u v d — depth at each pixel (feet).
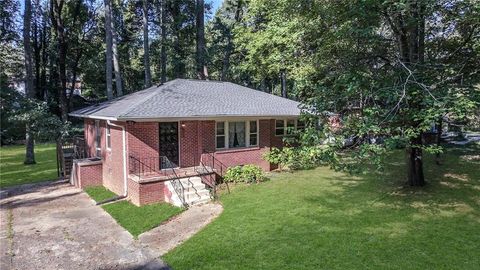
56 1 97.71
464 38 36.40
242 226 32.53
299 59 53.88
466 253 25.16
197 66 103.71
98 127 56.95
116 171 48.21
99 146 57.00
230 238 29.81
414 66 31.89
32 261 27.09
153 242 30.40
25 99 68.59
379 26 36.58
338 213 35.01
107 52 83.82
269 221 33.50
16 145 116.67
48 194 49.16
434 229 29.76
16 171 69.72
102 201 43.88
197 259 26.23
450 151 66.74
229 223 33.50
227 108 53.26
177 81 60.75
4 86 67.51
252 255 26.35
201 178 46.37
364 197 40.27
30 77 76.43
